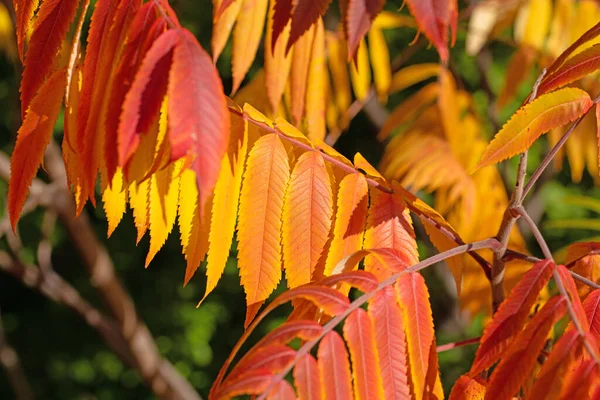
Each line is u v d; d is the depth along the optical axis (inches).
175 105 21.3
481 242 28.1
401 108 56.1
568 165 153.2
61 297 95.5
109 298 94.8
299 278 27.2
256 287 27.0
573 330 23.1
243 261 27.0
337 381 23.2
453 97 55.9
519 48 52.6
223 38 31.9
